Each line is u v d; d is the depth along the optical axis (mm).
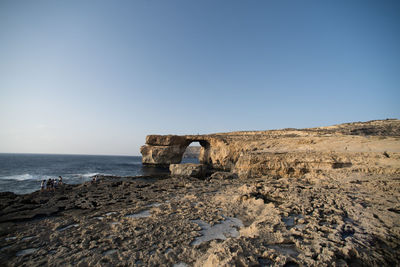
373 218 6957
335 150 23391
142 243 6547
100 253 5984
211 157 53031
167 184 21500
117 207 12172
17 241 7266
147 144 61625
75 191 17922
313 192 10992
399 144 19297
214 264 4367
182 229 7676
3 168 49062
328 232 6148
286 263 4469
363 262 4605
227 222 8523
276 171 26266
